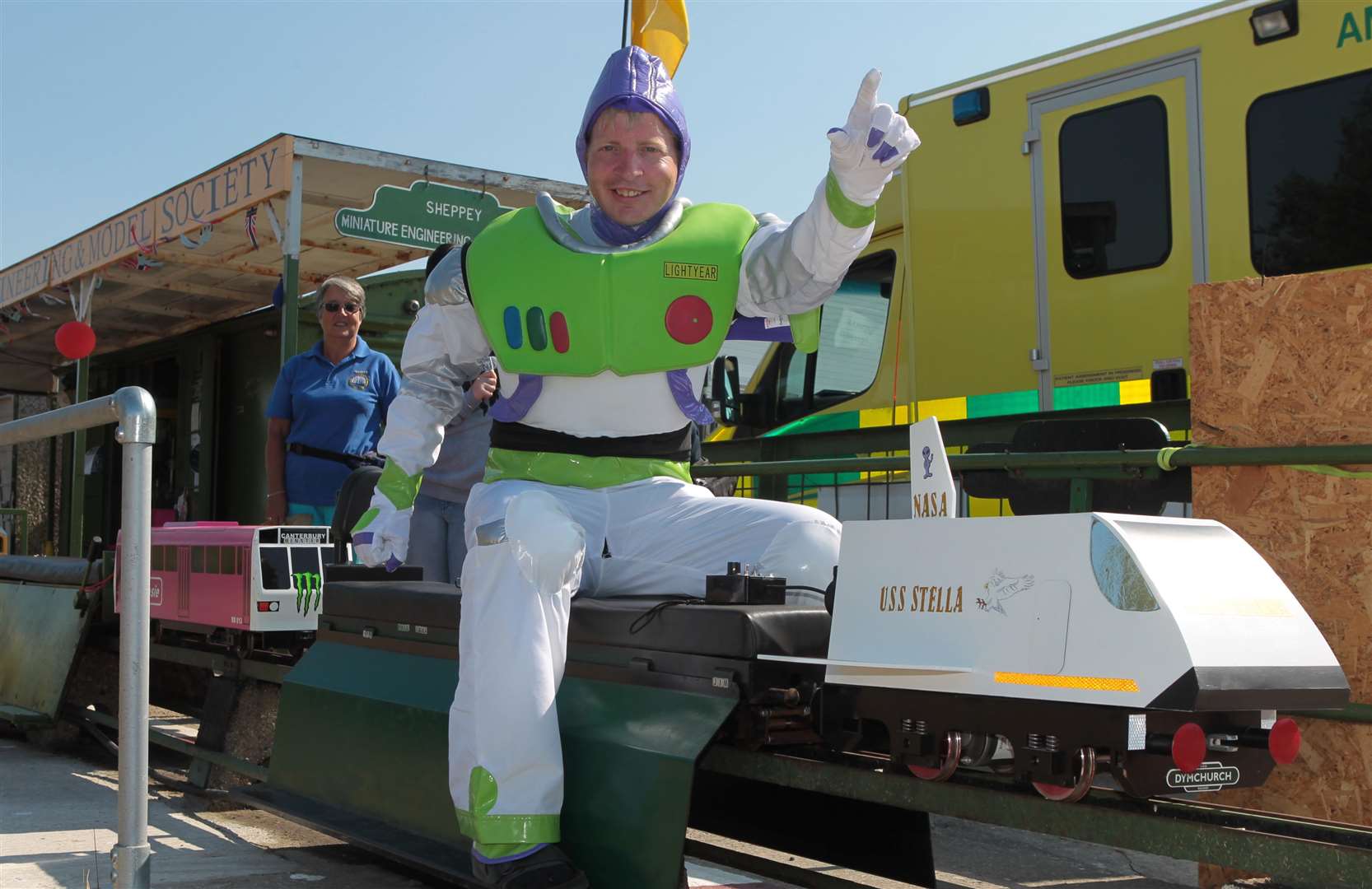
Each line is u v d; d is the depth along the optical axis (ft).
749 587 9.52
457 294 11.09
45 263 33.24
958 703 7.75
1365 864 6.46
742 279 10.43
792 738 9.40
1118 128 20.47
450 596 11.53
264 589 15.05
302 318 31.27
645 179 10.37
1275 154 18.63
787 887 12.05
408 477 11.43
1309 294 11.24
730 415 27.22
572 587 9.77
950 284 22.70
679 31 12.13
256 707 15.60
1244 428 11.66
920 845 10.23
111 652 19.33
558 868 9.11
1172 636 6.69
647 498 10.85
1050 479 15.35
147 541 9.42
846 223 9.39
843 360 25.49
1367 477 10.82
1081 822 7.41
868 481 21.56
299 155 24.14
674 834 8.73
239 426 34.99
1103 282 20.56
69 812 14.75
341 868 12.39
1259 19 18.75
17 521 49.08
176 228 27.45
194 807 15.31
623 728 9.48
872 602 8.32
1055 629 7.20
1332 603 10.98
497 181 26.53
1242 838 6.87
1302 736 10.87
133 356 40.14
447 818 10.73
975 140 22.41
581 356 10.34
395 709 11.60
